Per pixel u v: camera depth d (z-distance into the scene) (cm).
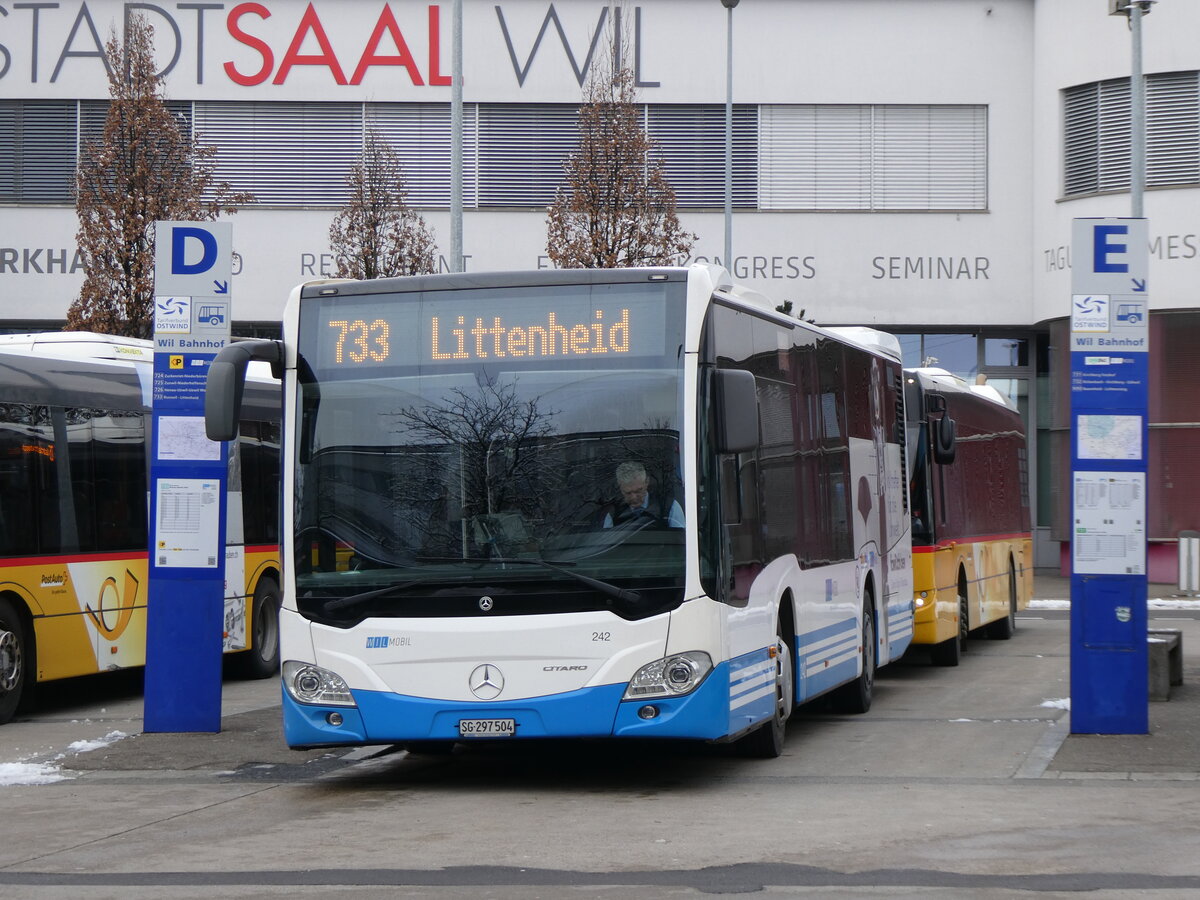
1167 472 3766
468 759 1305
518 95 4000
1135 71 2803
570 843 916
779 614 1261
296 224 3997
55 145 3972
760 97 4019
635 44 4003
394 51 3988
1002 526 2566
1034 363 4188
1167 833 935
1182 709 1523
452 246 2670
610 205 3291
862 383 1636
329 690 1089
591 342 1091
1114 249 1330
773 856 869
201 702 1441
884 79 4022
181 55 3991
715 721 1061
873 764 1243
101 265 3164
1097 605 1348
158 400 1427
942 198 4028
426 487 1090
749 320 1212
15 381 1625
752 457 1185
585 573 1060
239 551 1998
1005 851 880
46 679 1650
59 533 1680
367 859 875
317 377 1124
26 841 958
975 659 2241
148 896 788
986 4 4016
